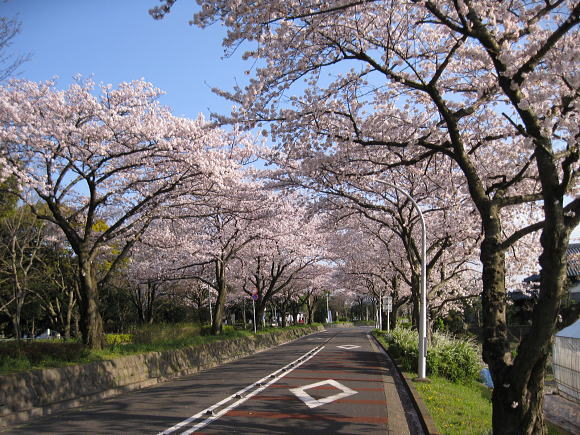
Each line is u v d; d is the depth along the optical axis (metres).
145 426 7.81
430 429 7.30
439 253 16.56
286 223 23.58
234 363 18.97
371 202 17.45
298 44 8.34
